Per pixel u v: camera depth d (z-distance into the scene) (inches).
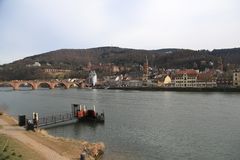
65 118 3393.2
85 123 3142.2
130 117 3651.6
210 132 2632.9
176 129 2800.2
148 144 2212.1
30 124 2335.1
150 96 7657.5
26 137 1985.7
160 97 7180.1
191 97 6943.9
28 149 1631.4
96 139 2395.4
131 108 4719.5
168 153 1968.5
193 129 2787.9
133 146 2151.8
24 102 6112.2
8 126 2454.5
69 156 1632.6
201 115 3740.2
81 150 1780.3
